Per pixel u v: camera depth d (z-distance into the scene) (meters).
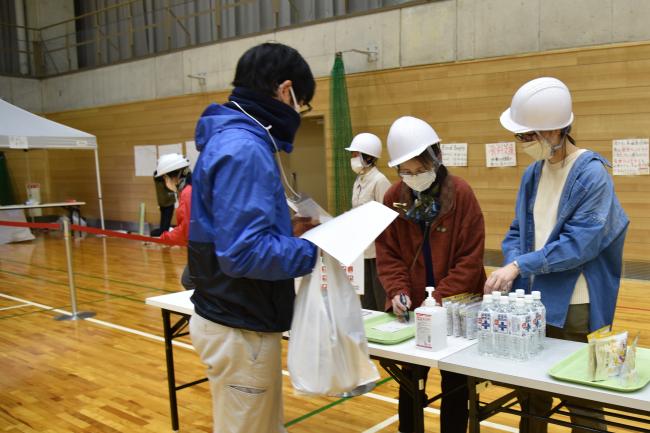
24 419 3.23
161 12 11.08
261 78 1.63
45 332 5.00
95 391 3.62
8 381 3.84
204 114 1.70
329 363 1.66
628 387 1.57
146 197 11.67
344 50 8.35
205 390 3.60
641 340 4.13
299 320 1.68
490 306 1.92
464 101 7.31
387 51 7.95
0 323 5.34
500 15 6.95
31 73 13.45
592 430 1.73
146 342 4.63
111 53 12.19
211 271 1.59
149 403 3.42
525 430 2.31
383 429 3.00
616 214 2.02
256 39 9.40
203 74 10.30
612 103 6.24
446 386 2.48
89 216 12.93
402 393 2.86
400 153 2.20
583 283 2.08
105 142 12.32
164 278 7.21
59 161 13.41
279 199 1.60
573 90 6.48
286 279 1.69
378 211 1.72
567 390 1.61
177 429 3.06
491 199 7.17
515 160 6.95
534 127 1.96
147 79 11.25
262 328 1.62
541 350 1.93
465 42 7.25
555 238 2.06
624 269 6.20
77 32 12.67
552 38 6.60
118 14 11.99
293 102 1.69
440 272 2.39
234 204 1.47
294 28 8.88
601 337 1.65
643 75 6.04
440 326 1.99
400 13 7.77
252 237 1.46
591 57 6.34
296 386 1.67
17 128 7.66
